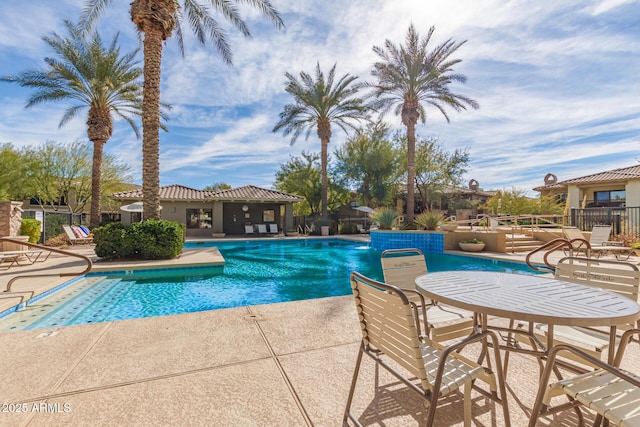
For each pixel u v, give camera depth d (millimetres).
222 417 1968
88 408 2047
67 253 5309
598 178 18000
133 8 9594
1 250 8414
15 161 20312
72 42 14422
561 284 2445
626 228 12359
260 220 23734
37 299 5320
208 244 16719
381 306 1804
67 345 3014
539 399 1615
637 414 1413
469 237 12531
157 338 3193
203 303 5883
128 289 6859
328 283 7656
